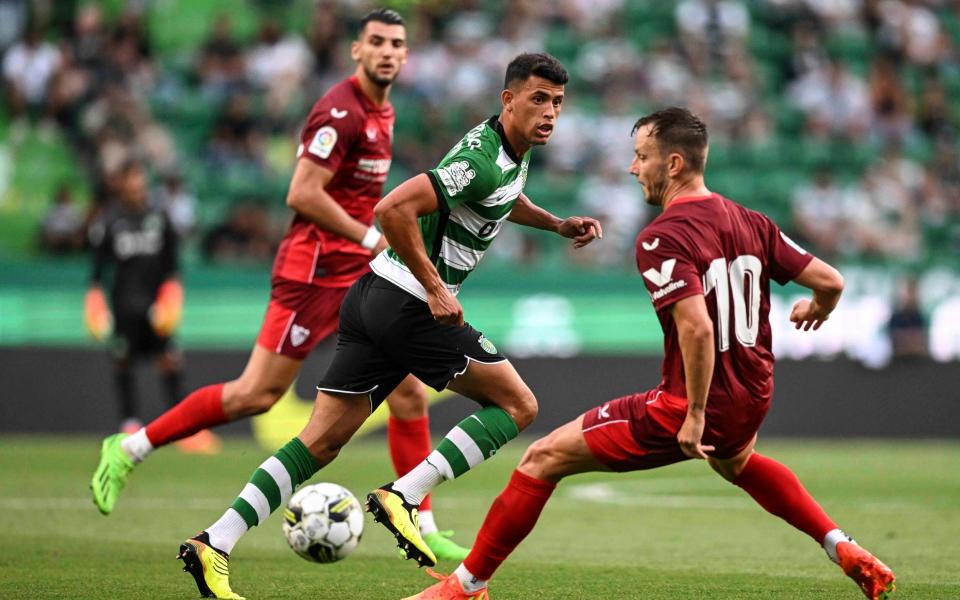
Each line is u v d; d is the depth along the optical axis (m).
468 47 69.31
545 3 73.38
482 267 60.25
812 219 66.50
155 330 45.59
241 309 53.59
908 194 70.81
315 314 24.64
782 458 48.34
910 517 30.19
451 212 18.02
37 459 42.16
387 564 21.91
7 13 68.75
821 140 72.25
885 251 67.31
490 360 18.30
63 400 51.78
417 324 18.14
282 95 65.25
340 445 18.78
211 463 42.59
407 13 68.44
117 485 24.33
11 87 65.19
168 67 68.44
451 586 17.00
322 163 23.78
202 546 17.42
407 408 23.67
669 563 22.19
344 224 23.67
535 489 16.86
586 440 16.73
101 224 45.44
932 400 58.50
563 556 23.16
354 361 18.58
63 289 53.03
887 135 74.50
